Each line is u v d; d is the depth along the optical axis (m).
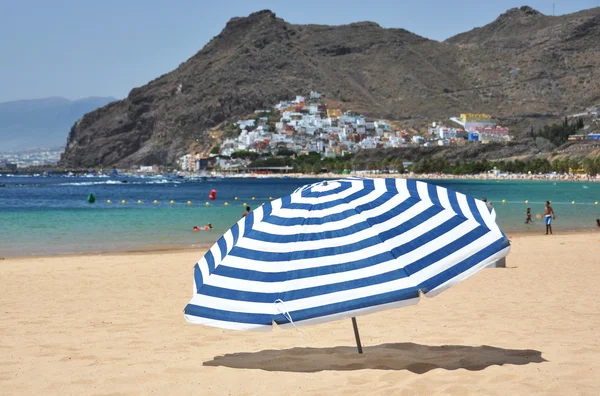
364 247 7.30
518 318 11.80
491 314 12.26
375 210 7.66
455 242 7.29
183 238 35.88
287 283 7.16
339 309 6.86
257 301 7.12
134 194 126.00
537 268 20.03
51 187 172.75
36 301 14.80
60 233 39.03
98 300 14.91
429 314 12.34
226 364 8.57
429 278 6.96
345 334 10.62
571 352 8.88
